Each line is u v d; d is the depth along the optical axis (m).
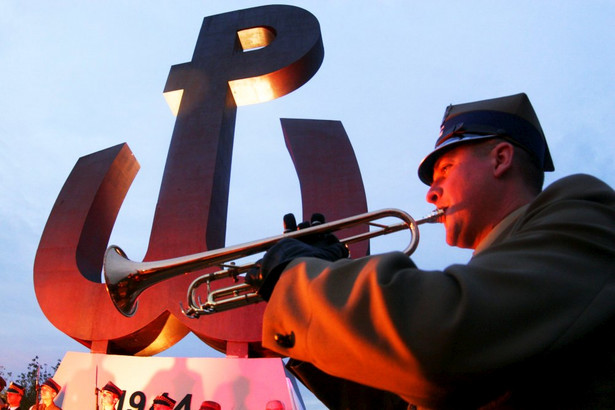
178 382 8.84
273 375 8.71
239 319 9.27
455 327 0.83
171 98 12.92
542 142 1.48
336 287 0.98
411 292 0.90
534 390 0.92
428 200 1.51
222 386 8.70
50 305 9.99
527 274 0.89
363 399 1.59
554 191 1.10
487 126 1.43
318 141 11.07
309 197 10.29
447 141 1.48
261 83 12.59
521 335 0.85
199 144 11.55
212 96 12.34
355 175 10.48
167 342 10.32
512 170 1.39
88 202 11.18
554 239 0.96
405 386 0.90
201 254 2.69
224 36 13.51
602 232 0.95
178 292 9.58
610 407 0.88
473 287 0.87
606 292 0.90
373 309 0.90
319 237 1.69
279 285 1.11
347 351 0.93
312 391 1.60
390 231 2.67
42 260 10.52
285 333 1.06
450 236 1.44
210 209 10.60
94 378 9.09
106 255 3.06
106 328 9.63
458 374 0.84
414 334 0.85
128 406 8.76
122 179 12.21
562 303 0.88
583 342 0.89
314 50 12.70
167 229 10.38
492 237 1.31
